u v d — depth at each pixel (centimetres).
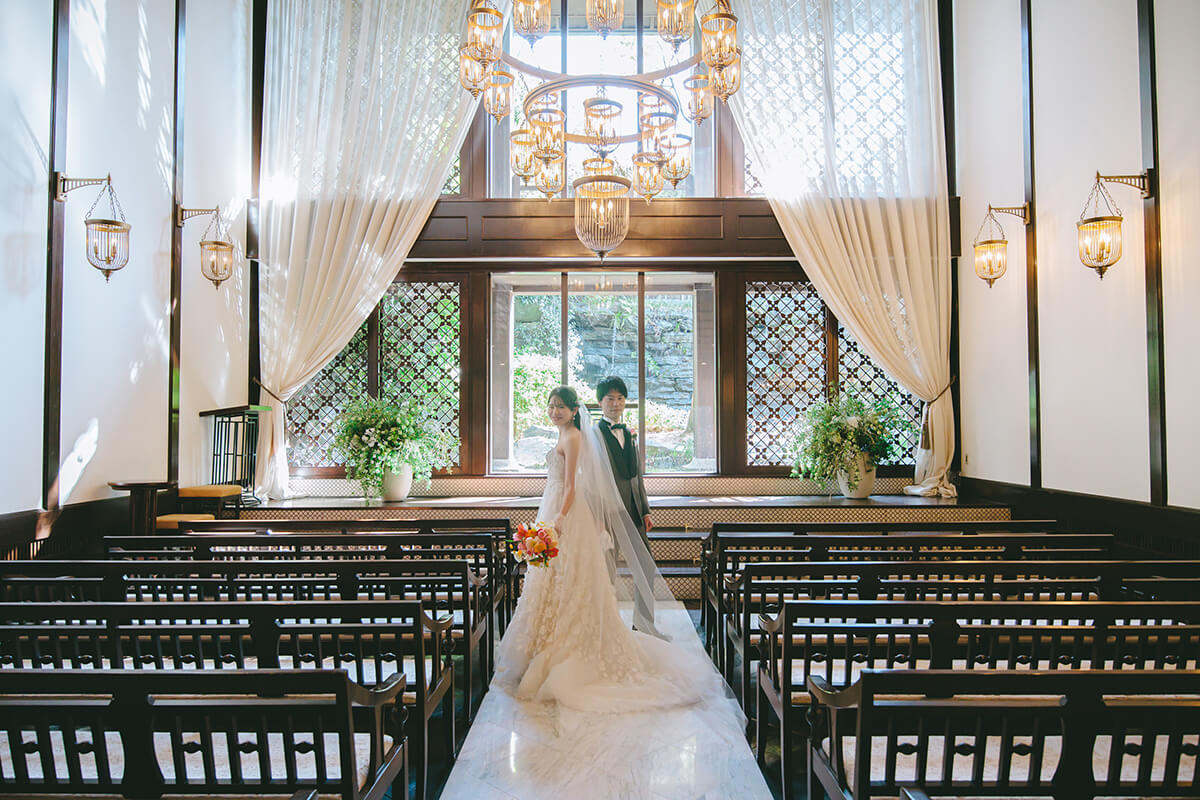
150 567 323
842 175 739
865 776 170
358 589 311
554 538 365
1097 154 524
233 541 398
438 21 744
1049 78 583
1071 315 562
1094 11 524
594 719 334
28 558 441
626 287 791
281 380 720
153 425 580
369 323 780
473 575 357
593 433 404
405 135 737
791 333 787
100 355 516
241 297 734
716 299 784
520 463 782
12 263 433
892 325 734
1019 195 636
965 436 745
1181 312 449
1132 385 494
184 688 162
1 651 283
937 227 739
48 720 162
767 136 736
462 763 297
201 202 658
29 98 446
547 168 512
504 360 786
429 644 309
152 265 580
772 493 772
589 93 768
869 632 225
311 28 742
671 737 318
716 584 421
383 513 654
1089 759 162
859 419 710
